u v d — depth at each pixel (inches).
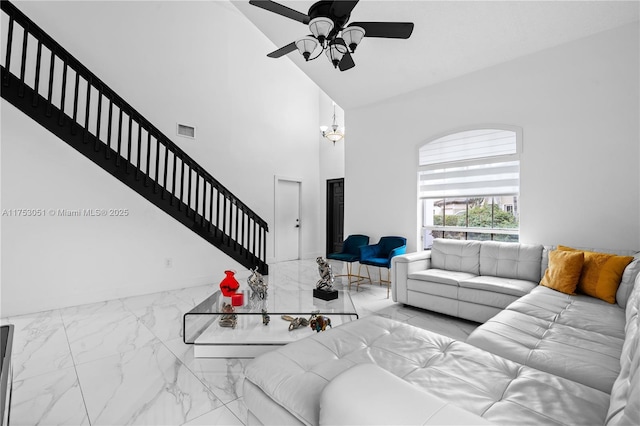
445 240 152.2
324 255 286.0
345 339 65.6
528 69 141.3
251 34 233.3
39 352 98.4
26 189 137.2
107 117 162.9
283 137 256.5
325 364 55.2
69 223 147.9
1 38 133.9
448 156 166.1
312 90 281.6
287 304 107.3
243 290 130.0
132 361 92.9
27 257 136.9
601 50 123.8
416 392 32.6
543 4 115.4
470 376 50.4
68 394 76.2
